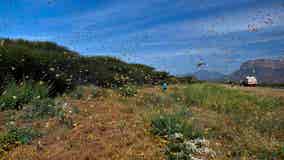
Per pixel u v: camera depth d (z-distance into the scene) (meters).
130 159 5.22
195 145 5.92
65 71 11.93
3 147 5.66
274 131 7.50
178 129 6.52
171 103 10.12
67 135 6.31
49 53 13.30
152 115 7.62
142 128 6.75
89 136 6.18
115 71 15.23
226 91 13.48
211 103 10.55
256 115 9.23
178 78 19.20
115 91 11.48
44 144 5.97
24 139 6.04
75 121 7.24
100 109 8.53
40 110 7.92
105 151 5.46
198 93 11.77
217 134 6.88
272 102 11.79
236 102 11.05
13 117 7.31
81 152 5.45
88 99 9.75
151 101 10.27
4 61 9.80
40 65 10.85
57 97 9.77
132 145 5.80
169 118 6.99
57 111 7.95
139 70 17.30
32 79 10.05
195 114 8.66
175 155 5.30
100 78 12.84
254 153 5.93
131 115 7.96
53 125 7.00
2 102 8.17
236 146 6.21
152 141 6.12
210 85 14.88
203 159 5.39
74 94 10.21
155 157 5.31
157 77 17.64
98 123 7.02
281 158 5.71
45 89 9.59
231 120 8.34
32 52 11.68
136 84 14.12
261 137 6.90
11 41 17.05
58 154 5.41
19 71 10.05
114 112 8.20
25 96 8.68
